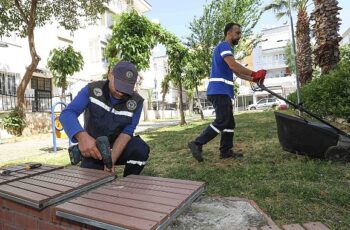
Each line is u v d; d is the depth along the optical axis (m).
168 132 9.27
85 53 22.17
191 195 1.57
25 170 2.33
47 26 18.45
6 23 13.45
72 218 1.41
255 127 8.16
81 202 1.49
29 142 10.99
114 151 2.57
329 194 2.75
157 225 1.23
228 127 4.30
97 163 2.58
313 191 2.83
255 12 19.66
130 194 1.56
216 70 4.26
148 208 1.37
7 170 2.30
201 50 19.38
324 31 9.52
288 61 36.56
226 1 19.09
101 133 2.57
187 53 14.66
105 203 1.46
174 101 38.66
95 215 1.32
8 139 12.21
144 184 1.74
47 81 18.66
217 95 4.18
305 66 16.41
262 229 2.25
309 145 3.93
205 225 2.35
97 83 2.59
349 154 3.76
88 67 22.45
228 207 2.64
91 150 2.23
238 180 3.36
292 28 9.23
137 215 1.30
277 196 2.84
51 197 1.62
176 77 14.48
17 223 1.83
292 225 2.28
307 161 3.95
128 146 2.84
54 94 18.97
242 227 2.29
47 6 14.46
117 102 2.56
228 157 4.40
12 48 15.76
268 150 4.77
